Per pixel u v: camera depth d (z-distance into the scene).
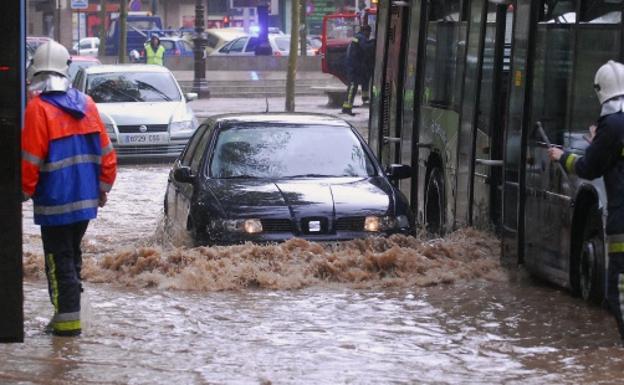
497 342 17.31
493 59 24.75
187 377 15.26
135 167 46.31
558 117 20.80
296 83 89.06
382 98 33.47
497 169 24.78
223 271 21.88
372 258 22.41
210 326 18.48
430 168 29.03
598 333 17.89
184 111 48.06
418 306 20.09
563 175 20.33
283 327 18.44
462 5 26.94
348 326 18.53
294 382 14.98
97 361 16.11
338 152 25.83
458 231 25.09
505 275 22.56
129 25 113.38
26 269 22.98
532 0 22.09
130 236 28.98
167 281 21.69
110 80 49.16
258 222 23.14
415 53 30.14
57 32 122.31
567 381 15.08
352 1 123.44
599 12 19.48
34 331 17.98
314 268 22.17
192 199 24.31
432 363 16.06
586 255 19.78
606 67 16.31
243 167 25.25
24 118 16.86
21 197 13.82
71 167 16.91
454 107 27.06
